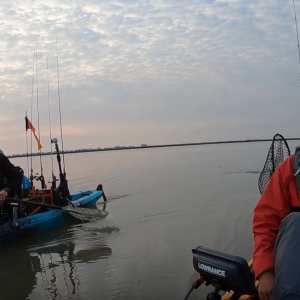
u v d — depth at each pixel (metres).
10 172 6.91
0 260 6.21
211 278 1.77
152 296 4.50
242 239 6.68
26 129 9.81
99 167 29.34
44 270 5.69
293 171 1.82
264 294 1.66
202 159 35.69
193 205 10.41
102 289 4.83
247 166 23.98
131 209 10.29
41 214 8.31
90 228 8.22
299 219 1.63
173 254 6.06
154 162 33.94
